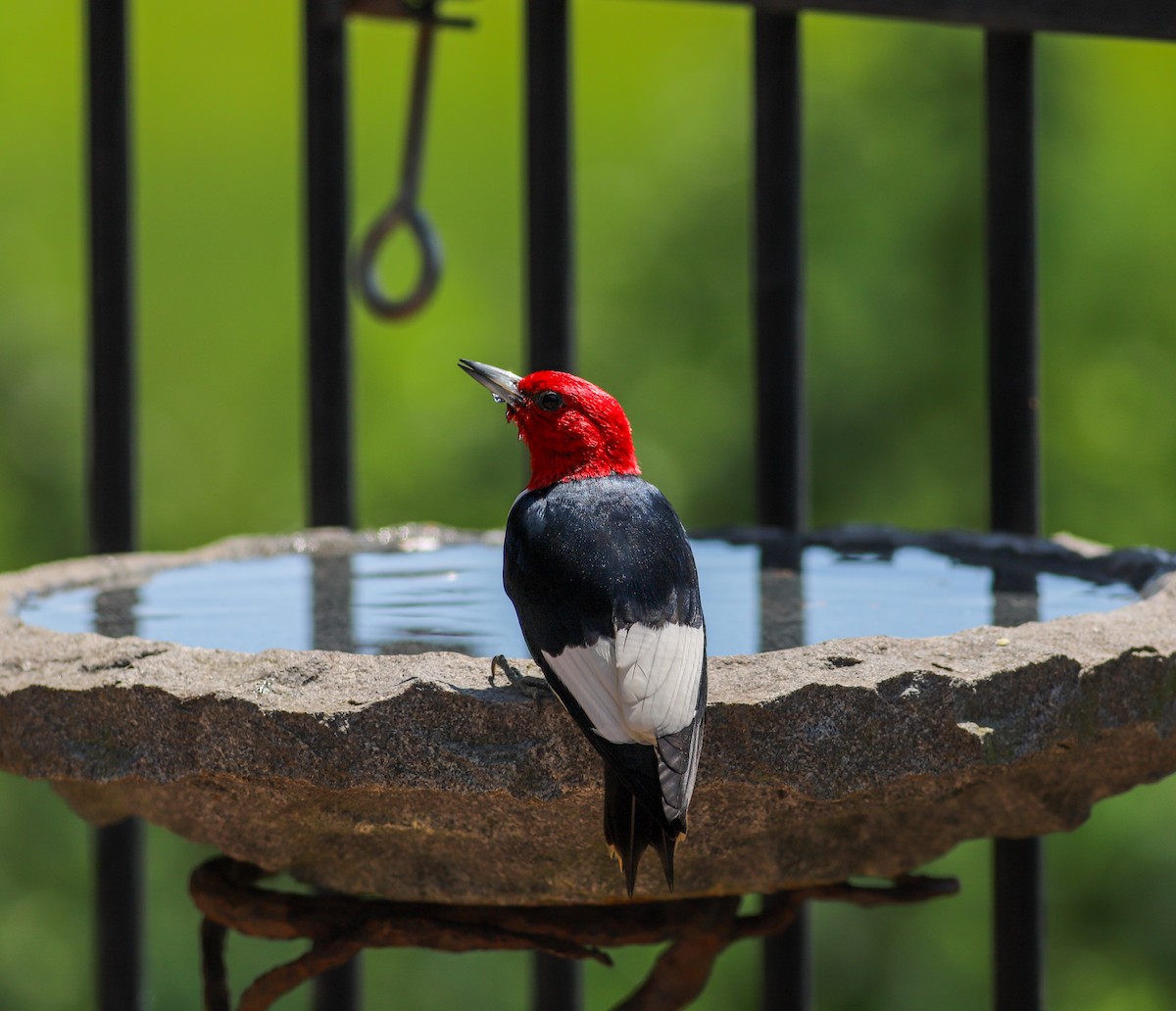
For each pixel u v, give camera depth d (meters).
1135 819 20.56
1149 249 21.28
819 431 21.16
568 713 6.18
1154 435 21.30
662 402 22.00
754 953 22.33
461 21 10.95
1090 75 21.23
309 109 10.39
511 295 27.28
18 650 6.90
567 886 7.06
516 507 6.91
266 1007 7.86
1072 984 20.89
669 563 6.46
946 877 8.21
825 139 20.95
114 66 10.06
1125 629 6.89
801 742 6.28
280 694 6.41
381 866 7.29
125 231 10.12
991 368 10.15
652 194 22.50
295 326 28.17
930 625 7.90
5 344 24.73
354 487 10.60
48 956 22.33
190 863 22.27
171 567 9.70
